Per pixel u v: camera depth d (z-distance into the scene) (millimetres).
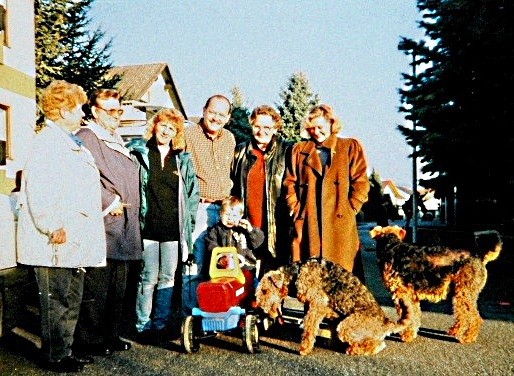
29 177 4090
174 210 5309
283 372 4203
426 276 5031
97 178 4410
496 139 12250
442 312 6426
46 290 4191
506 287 8547
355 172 5305
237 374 4172
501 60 11391
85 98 4438
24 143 13195
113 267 4914
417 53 14047
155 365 4438
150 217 5195
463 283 4996
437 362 4430
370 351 4648
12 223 4570
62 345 4281
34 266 4168
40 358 4562
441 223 37406
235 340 5250
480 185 13664
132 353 4824
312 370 4246
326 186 5254
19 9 13094
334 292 4754
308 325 4734
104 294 4859
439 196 15406
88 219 4270
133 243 4910
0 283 4320
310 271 4793
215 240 5340
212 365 4418
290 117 41000
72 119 4352
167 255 5281
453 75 12203
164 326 5348
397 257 5160
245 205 5723
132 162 5070
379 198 31125
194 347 4809
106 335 4902
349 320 4672
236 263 5035
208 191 5809
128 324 6051
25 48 13375
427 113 13242
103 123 5016
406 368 4273
